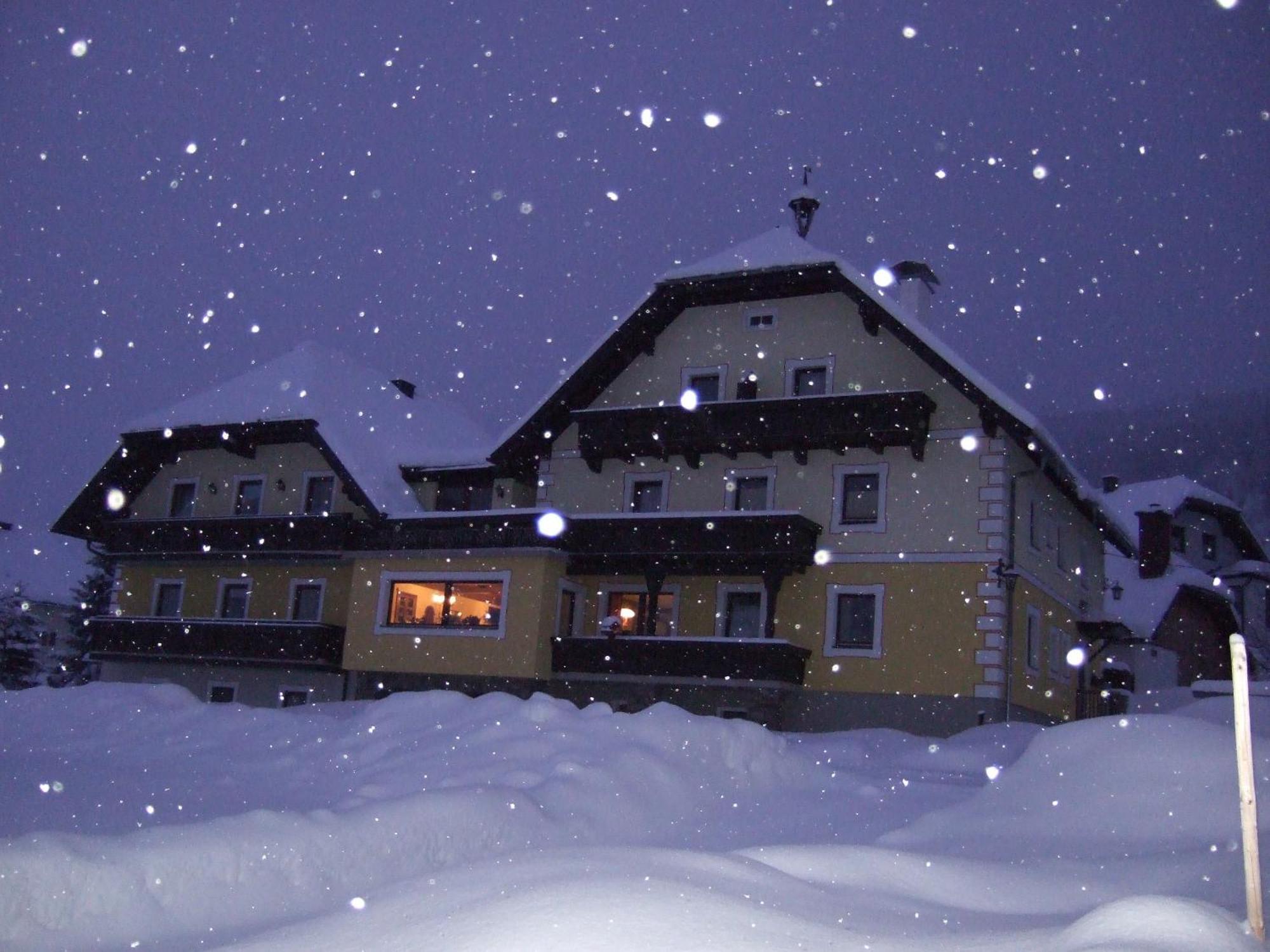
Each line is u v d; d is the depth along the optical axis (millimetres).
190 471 33344
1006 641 23141
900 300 28953
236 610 32094
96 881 7457
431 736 15391
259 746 16531
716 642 24391
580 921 5285
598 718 15031
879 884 7621
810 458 25359
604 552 25781
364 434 31016
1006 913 7305
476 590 27266
